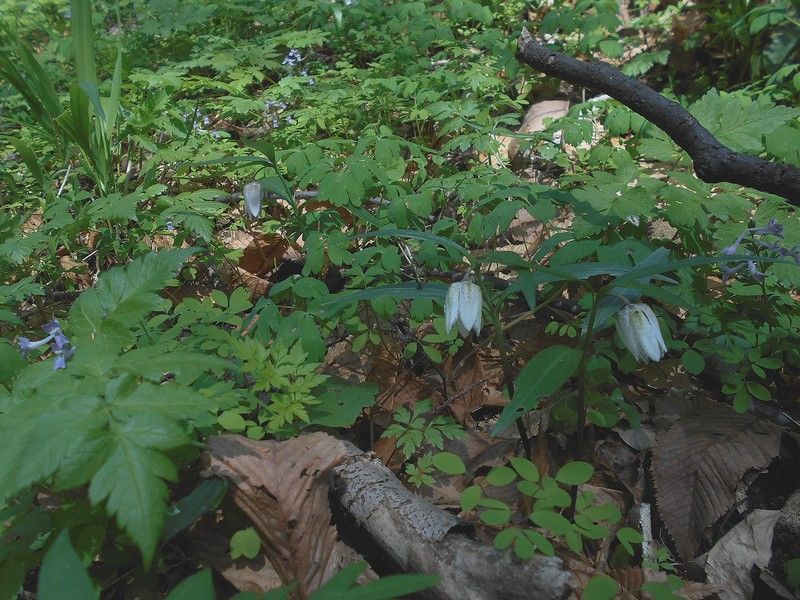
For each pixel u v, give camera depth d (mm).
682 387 3102
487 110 4555
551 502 1972
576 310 3514
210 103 5270
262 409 2592
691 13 6656
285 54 6418
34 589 2271
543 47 4020
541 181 4805
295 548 2221
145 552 1494
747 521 2602
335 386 2785
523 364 3336
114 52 6281
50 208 3707
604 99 4531
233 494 2217
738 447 2725
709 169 3359
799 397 3137
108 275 2172
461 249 2271
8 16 6859
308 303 3018
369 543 2248
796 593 2383
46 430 1642
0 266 3617
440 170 4324
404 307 3617
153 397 1743
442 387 3234
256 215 3312
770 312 3059
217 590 2223
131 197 3658
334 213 3471
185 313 2859
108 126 4121
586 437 2891
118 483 1556
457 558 2018
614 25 5719
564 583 1857
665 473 2709
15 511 2135
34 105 4371
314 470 2297
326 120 4934
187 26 6645
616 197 3324
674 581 2279
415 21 5824
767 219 3240
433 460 2045
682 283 3094
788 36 5891
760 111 3738
